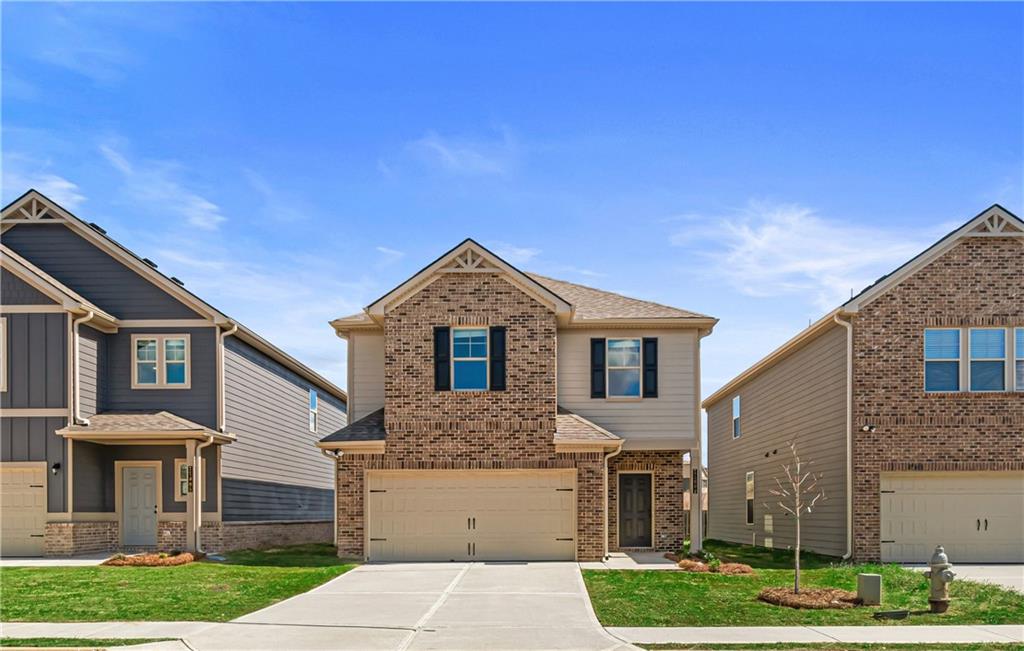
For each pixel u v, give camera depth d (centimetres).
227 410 2664
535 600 1603
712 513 4259
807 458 2759
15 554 2383
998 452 2336
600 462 2341
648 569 2094
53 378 2430
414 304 2405
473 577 1953
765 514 3247
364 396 2633
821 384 2630
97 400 2556
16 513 2395
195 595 1648
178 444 2575
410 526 2355
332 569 2088
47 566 2131
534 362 2377
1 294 2450
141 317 2642
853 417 2355
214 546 2548
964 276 2380
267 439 3031
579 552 2319
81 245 2658
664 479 2562
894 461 2339
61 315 2441
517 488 2361
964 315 2369
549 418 2361
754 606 1521
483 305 2395
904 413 2352
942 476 2352
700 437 2533
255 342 2864
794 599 1540
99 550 2491
